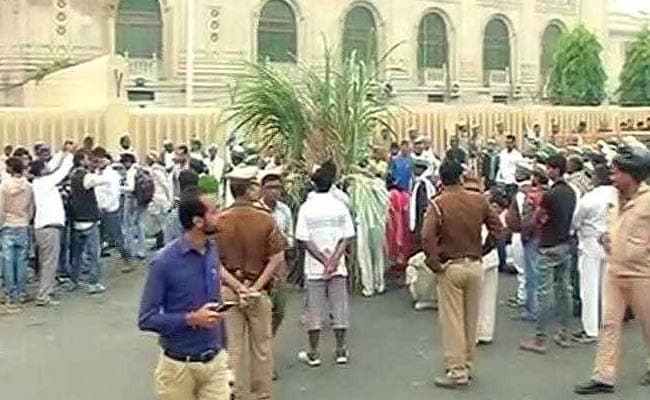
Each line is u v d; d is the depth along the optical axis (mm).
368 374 10547
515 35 51250
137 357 11375
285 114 15414
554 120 34094
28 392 9930
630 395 9664
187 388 6758
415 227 15289
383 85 16594
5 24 35000
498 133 29281
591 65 46656
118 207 17250
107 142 23625
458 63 48344
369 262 15016
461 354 9992
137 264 17875
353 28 44250
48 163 15805
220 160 19562
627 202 9266
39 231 14312
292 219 14398
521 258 13820
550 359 11109
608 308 9656
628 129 33312
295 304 14234
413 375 10500
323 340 12094
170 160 20062
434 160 19078
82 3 36312
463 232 9898
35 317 13594
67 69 31766
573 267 12578
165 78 38375
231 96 17344
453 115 30344
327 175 10867
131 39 37875
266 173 11039
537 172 12352
